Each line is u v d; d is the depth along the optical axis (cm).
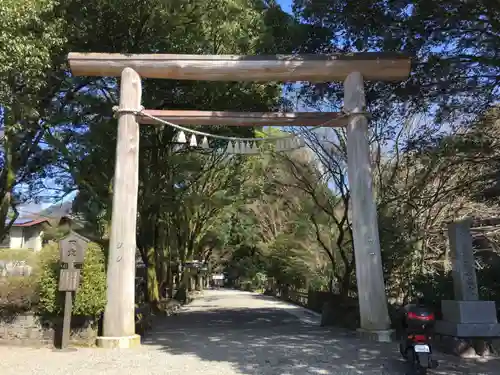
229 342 908
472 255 811
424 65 994
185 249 2758
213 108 1370
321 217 1792
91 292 858
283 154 1547
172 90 1317
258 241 3381
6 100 878
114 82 1301
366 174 1001
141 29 1131
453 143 1125
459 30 903
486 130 1184
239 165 2203
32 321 869
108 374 618
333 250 1734
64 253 829
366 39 955
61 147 1240
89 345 864
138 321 1032
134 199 948
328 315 1237
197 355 760
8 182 1241
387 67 1012
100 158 1322
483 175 1240
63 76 1145
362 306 965
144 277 1852
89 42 1132
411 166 1381
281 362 695
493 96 1029
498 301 934
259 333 1056
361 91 1027
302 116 1055
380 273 962
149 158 1577
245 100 1373
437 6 827
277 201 2572
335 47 1168
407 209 1417
